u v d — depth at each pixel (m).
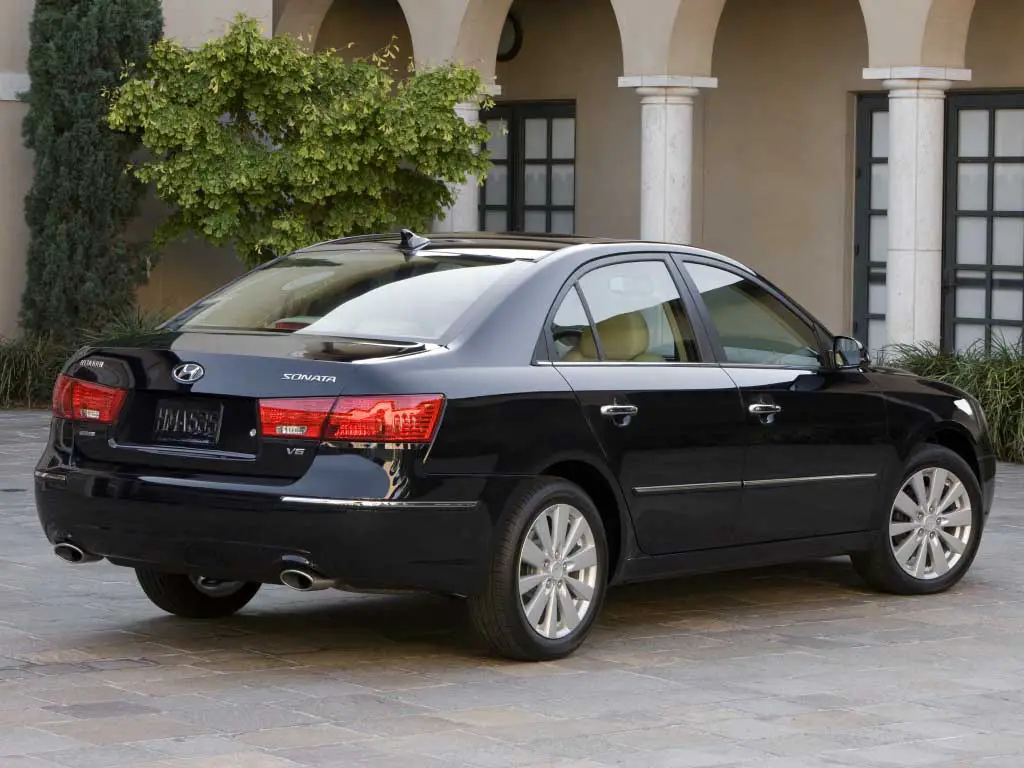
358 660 8.09
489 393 7.81
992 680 7.88
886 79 17.78
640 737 6.77
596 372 8.33
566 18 24.78
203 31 21.62
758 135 22.88
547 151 25.34
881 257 22.08
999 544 11.74
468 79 19.25
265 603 9.44
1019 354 16.89
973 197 21.05
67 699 7.23
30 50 19.59
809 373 9.39
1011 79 20.39
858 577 10.56
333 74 19.20
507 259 8.52
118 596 9.55
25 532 11.62
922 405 9.94
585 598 8.25
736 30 22.98
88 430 8.05
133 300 20.27
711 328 9.02
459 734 6.77
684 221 19.70
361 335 8.05
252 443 7.62
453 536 7.66
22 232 20.16
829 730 6.93
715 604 9.66
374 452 7.47
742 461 8.90
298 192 18.91
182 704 7.18
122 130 18.95
